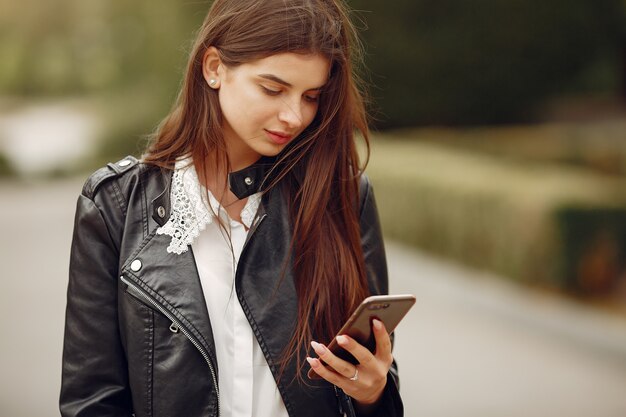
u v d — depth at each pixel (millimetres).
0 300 11297
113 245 2252
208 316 2186
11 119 51031
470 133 19266
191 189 2266
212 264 2270
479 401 7180
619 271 10703
